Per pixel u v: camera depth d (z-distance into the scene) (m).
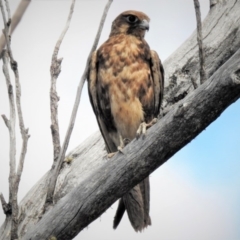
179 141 7.91
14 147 8.48
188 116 7.66
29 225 9.80
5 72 8.44
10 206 9.30
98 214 8.47
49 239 8.38
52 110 8.95
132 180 8.28
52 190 8.79
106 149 10.91
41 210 9.94
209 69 10.92
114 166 8.27
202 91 7.52
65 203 8.45
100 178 8.32
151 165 8.16
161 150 8.02
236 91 7.33
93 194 8.33
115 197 8.38
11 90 8.46
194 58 11.27
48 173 10.49
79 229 8.48
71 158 10.81
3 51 8.43
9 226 9.24
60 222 8.39
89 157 10.84
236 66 7.23
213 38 11.09
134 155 8.16
